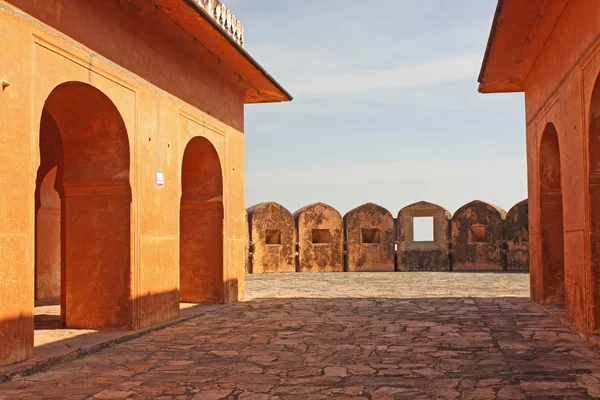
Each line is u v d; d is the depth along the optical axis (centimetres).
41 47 593
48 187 1169
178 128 897
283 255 2084
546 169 986
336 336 743
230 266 1119
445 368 563
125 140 747
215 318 909
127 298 751
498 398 462
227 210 1107
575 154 728
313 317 915
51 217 1194
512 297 1166
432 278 1727
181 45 909
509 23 834
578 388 486
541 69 942
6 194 541
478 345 673
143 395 480
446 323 839
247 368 573
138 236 766
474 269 2036
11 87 548
